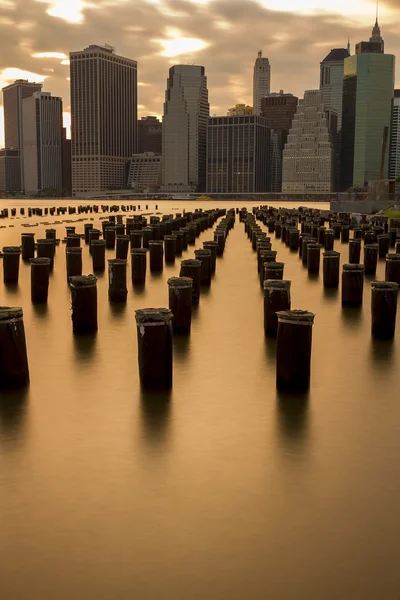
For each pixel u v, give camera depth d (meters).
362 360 11.86
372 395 9.72
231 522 5.77
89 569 5.05
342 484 6.59
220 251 32.34
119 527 5.68
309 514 5.93
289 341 9.79
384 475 6.83
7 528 5.70
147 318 9.77
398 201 74.56
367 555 5.26
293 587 4.83
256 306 17.48
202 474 6.80
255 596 4.72
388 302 13.53
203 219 52.38
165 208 131.50
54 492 6.39
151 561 5.15
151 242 25.23
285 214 71.75
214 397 9.53
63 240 36.50
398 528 5.70
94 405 9.12
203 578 4.93
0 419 8.52
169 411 8.87
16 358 9.96
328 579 4.93
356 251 27.23
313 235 40.31
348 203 76.81
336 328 14.69
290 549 5.34
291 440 7.80
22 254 28.28
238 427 8.25
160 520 5.80
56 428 8.20
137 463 7.08
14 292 19.34
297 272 25.11
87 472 6.86
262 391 9.86
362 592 4.78
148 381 9.90
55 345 12.74
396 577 4.96
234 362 11.62
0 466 7.03
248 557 5.21
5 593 4.77
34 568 5.08
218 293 19.75
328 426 8.33
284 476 6.77
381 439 7.89
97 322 14.62
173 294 13.76
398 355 12.24
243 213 74.94
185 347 12.73
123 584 4.86
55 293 19.27
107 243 34.75
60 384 10.14
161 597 4.71
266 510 6.00
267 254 21.75
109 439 7.81
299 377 9.84
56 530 5.65
